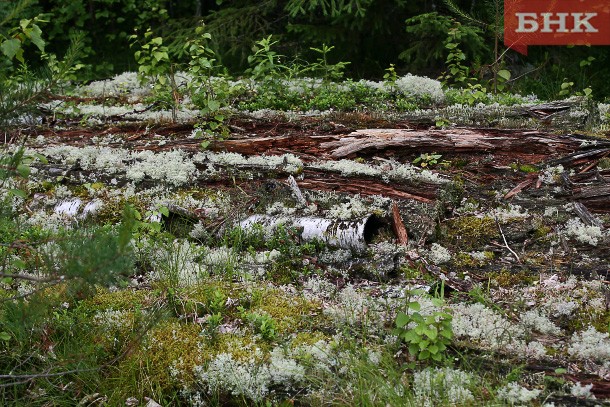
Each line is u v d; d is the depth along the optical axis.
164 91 7.88
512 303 4.51
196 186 5.99
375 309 4.40
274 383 3.93
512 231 5.26
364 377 3.84
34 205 5.80
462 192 5.71
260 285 4.76
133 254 3.47
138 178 6.00
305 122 7.00
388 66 10.73
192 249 5.21
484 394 3.68
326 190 5.79
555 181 5.68
